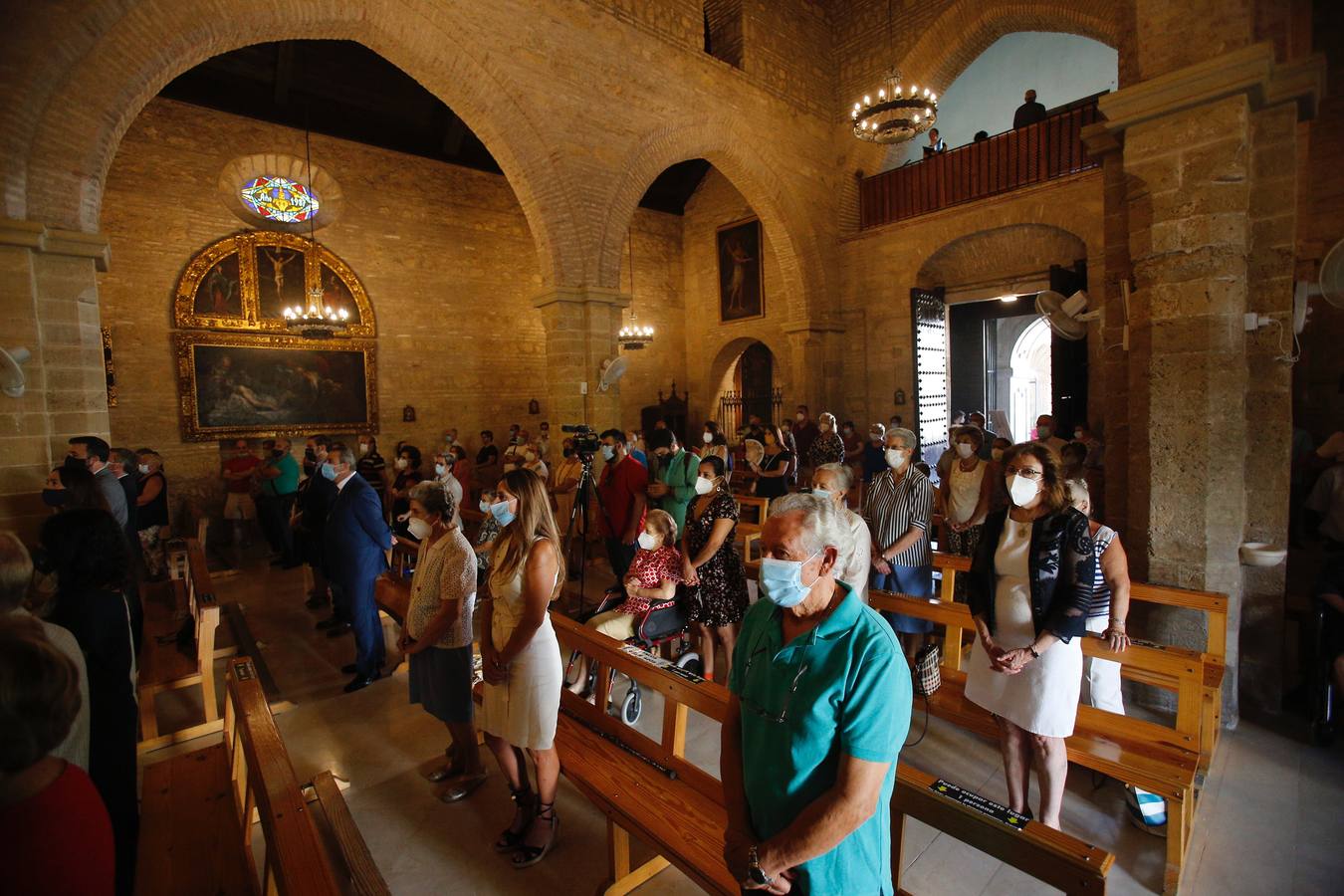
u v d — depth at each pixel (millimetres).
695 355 16469
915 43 11648
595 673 4109
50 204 4910
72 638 1776
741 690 1679
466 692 3131
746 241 15109
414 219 12398
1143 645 3061
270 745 2260
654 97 9750
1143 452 3953
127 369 9625
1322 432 6773
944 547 5730
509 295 13648
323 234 11383
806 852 1379
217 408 10344
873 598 3871
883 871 1600
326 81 10703
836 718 1458
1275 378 3756
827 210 12844
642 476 5621
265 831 1864
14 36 4746
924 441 11969
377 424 11984
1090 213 9688
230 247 10398
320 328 10164
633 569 4082
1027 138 10320
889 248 12242
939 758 3434
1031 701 2541
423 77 7863
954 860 2697
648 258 15898
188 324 10062
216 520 10289
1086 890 1639
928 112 8547
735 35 11484
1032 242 10852
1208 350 3576
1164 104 3592
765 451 8297
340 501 4480
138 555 5449
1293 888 2498
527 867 2732
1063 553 2492
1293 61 3480
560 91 8617
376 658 4625
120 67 5281
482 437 12281
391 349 12148
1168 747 2762
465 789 3223
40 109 4859
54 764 1198
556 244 8664
